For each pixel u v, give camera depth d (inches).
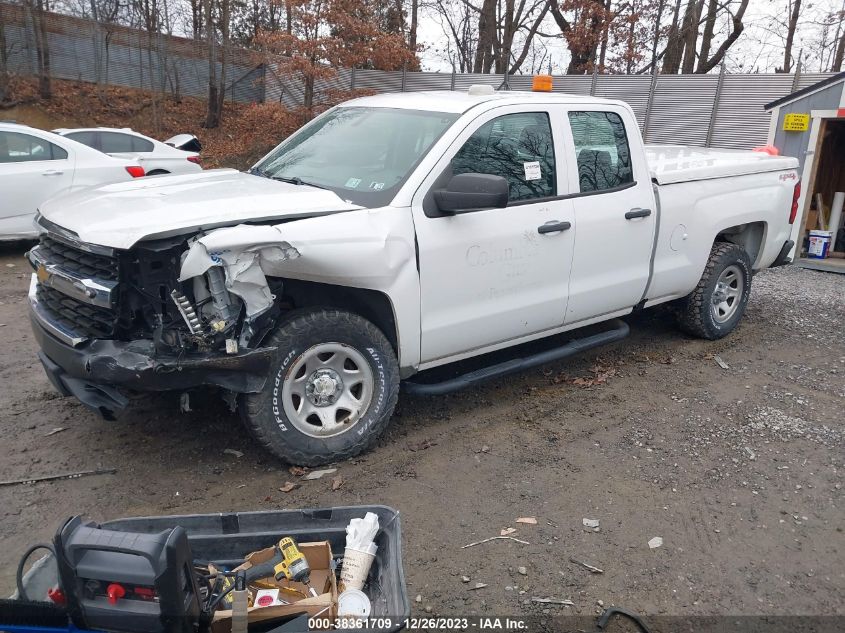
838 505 148.1
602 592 120.4
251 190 155.6
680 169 219.0
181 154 531.2
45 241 157.3
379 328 162.7
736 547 133.5
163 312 135.2
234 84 933.8
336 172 172.1
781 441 175.0
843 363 231.1
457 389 173.9
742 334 258.2
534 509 143.2
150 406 181.9
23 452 158.6
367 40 663.1
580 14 938.1
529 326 186.2
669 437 175.8
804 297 320.2
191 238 133.3
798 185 259.6
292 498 143.9
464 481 152.6
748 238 252.1
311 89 671.8
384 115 184.9
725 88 613.6
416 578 122.2
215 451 161.3
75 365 135.4
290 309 154.8
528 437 173.6
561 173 185.8
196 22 900.6
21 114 767.7
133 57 908.6
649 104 661.3
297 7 634.8
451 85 766.5
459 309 169.0
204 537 104.3
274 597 96.0
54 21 843.4
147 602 82.7
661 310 263.1
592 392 202.4
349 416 156.8
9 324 245.8
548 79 201.3
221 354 135.0
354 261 145.6
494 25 1058.7
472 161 168.6
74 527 84.4
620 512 143.1
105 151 498.0
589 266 194.1
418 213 157.8
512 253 174.6
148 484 147.4
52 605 83.4
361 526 103.2
